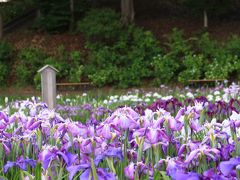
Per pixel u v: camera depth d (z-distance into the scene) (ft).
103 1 75.20
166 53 61.16
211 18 69.41
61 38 65.26
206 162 7.75
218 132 8.84
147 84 58.13
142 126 8.96
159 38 64.49
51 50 63.52
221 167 6.26
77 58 61.21
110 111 22.77
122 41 61.36
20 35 67.36
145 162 8.16
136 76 57.62
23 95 53.42
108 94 48.21
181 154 8.59
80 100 38.09
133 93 48.08
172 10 72.64
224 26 66.90
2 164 9.27
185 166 7.73
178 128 9.32
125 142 8.68
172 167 7.70
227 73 55.47
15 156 10.09
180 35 61.36
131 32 62.75
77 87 57.16
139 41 61.36
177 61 59.26
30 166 9.23
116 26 61.05
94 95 44.27
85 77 59.67
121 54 61.62
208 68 56.85
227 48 58.70
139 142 7.96
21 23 72.13
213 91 41.04
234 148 8.16
